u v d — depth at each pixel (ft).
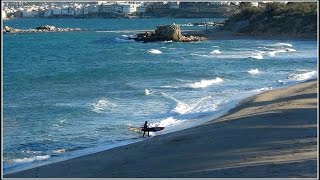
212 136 58.95
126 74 143.64
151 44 291.17
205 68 157.79
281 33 326.65
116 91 109.70
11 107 89.92
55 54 234.58
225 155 49.11
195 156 50.19
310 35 310.04
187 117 80.18
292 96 89.15
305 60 178.29
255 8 385.29
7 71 159.74
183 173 44.32
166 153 53.11
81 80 131.44
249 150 50.08
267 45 258.78
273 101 86.38
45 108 89.25
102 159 53.83
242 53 212.02
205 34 357.41
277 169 41.01
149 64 175.22
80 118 81.20
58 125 76.07
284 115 68.49
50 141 66.85
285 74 140.26
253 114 73.10
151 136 67.26
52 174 49.24
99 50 254.47
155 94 104.22
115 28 508.53
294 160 43.47
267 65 165.07
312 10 329.93
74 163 53.16
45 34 428.97
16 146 63.98
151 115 82.94
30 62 195.93
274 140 53.42
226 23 407.85
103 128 73.97
